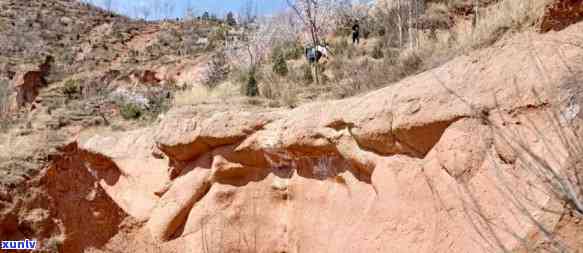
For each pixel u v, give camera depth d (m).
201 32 50.50
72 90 30.22
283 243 10.83
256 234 11.09
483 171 7.23
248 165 11.58
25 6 50.75
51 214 12.20
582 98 6.05
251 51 29.20
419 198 8.30
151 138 14.38
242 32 41.38
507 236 6.39
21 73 30.19
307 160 10.74
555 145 6.15
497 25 8.95
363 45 22.41
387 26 21.88
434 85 8.45
